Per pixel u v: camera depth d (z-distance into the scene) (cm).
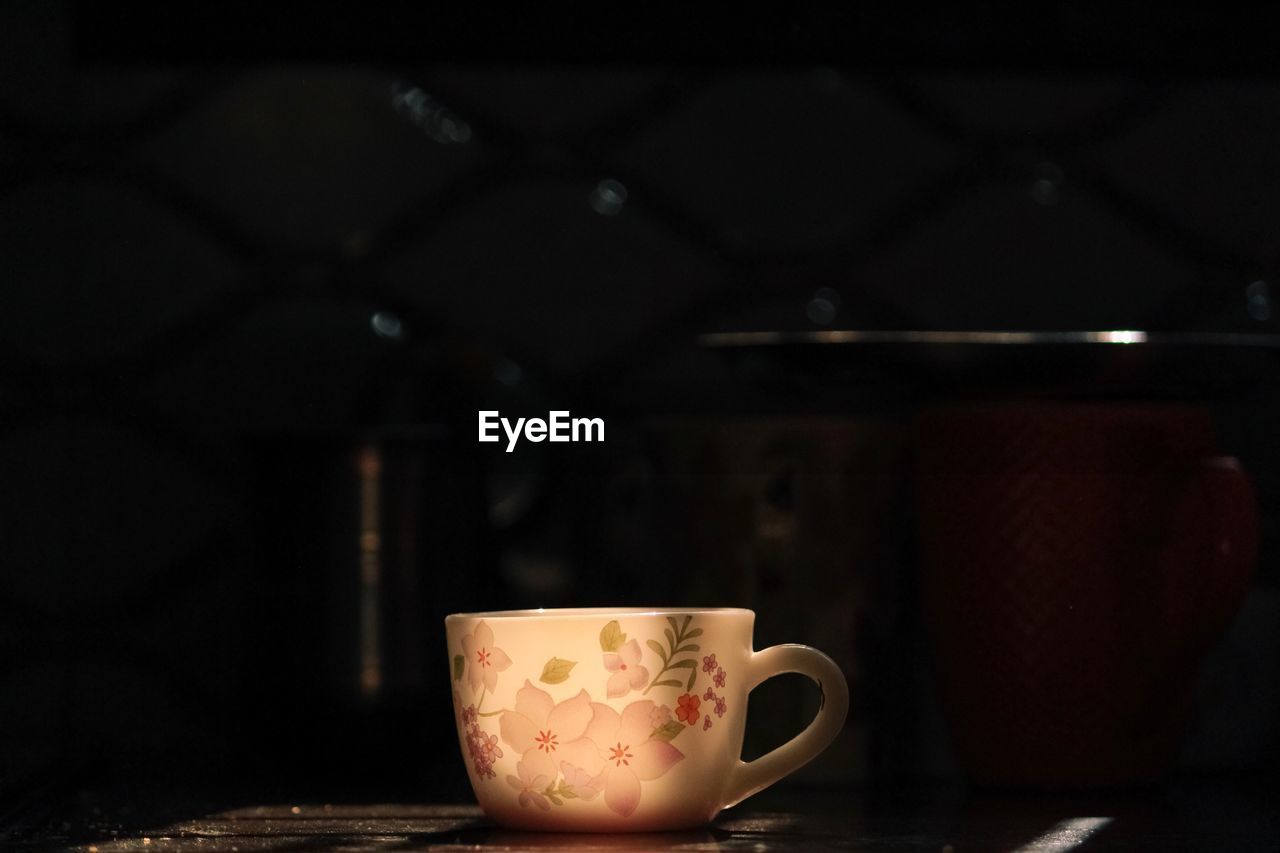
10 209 114
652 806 97
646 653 97
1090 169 120
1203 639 107
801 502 110
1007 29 117
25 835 99
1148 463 107
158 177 118
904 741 111
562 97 120
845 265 120
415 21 117
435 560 111
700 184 120
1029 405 108
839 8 116
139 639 117
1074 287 120
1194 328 120
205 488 118
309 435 110
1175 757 109
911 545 111
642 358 119
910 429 111
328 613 110
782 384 117
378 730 110
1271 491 115
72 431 117
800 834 98
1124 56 120
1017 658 107
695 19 117
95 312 118
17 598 114
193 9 116
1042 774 108
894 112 121
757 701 110
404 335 119
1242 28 117
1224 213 120
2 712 113
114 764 115
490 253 120
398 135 120
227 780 111
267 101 119
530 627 97
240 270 119
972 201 121
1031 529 107
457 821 101
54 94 117
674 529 112
